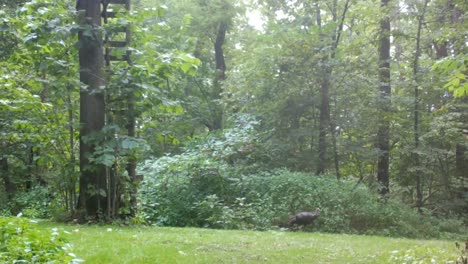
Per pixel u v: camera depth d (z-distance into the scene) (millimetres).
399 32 16953
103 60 10141
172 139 12477
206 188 14477
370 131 16906
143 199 13266
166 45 20766
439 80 15484
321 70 16453
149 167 15562
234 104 21000
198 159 14734
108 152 9414
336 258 6770
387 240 9891
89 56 9977
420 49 17922
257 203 13336
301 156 16953
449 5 16812
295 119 17984
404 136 16719
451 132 15047
